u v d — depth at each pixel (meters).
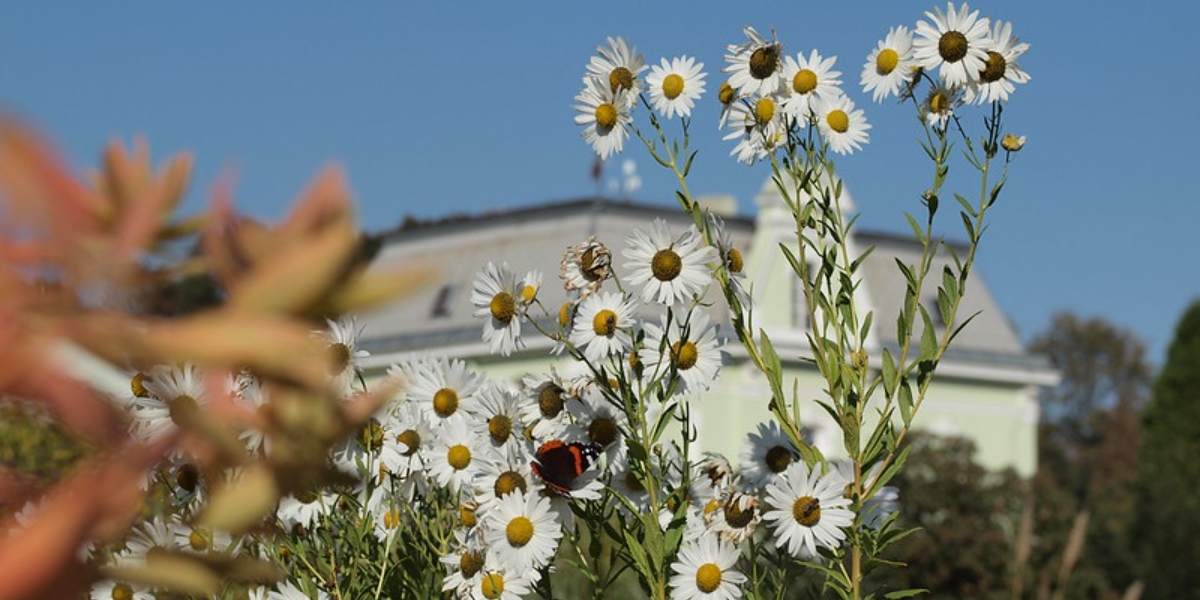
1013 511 15.59
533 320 3.29
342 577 3.33
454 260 30.42
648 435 3.25
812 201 3.15
